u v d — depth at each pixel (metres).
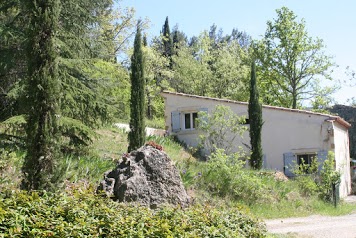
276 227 12.05
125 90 28.05
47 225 5.64
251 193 14.73
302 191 17.47
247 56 38.38
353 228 12.09
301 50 34.16
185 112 24.97
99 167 12.06
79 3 15.92
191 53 46.28
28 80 8.48
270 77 35.53
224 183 14.34
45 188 8.09
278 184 16.70
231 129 20.34
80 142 15.35
